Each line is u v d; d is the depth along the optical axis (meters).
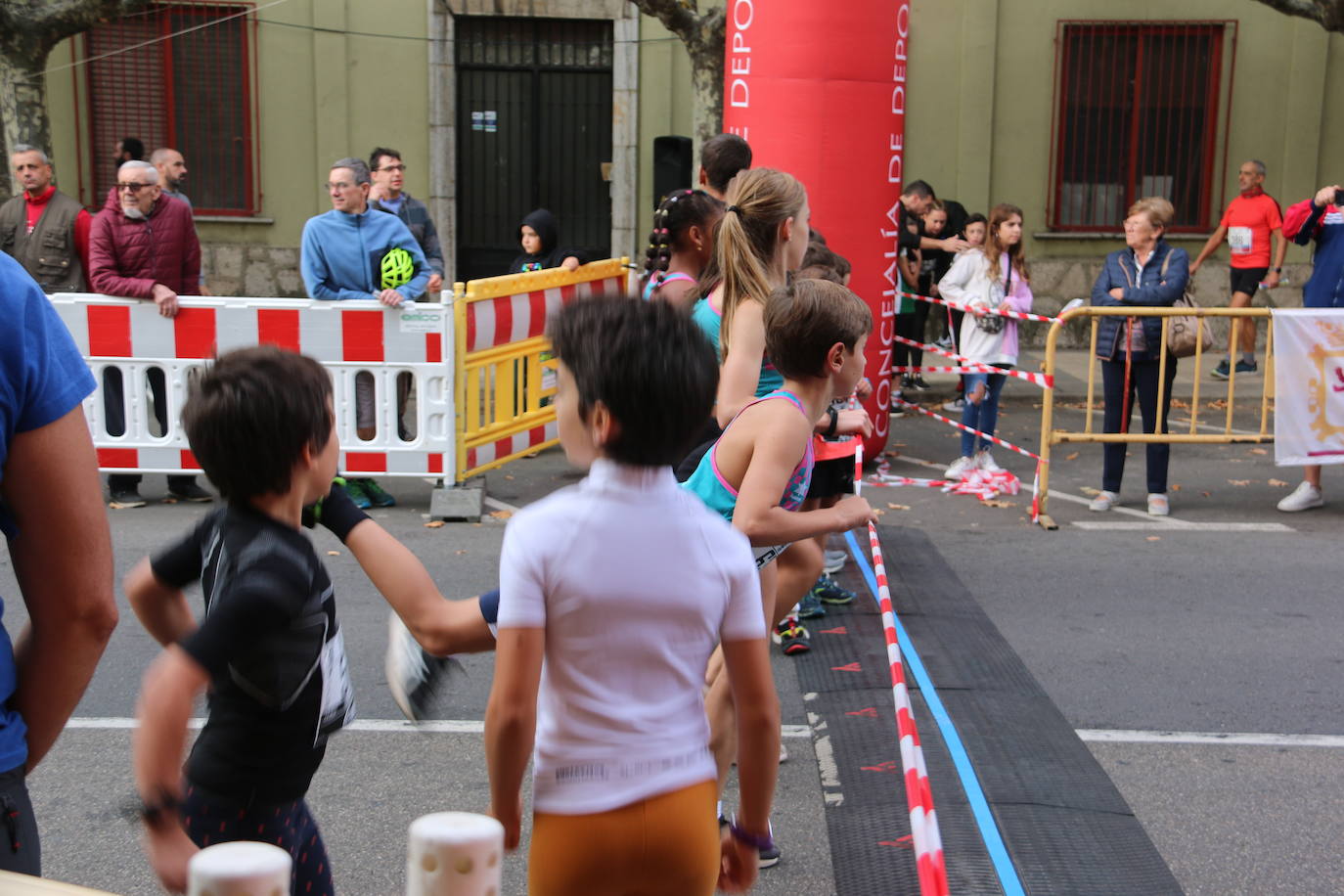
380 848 3.73
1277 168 13.96
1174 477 8.61
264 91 13.49
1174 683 5.01
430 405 7.39
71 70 13.27
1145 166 14.10
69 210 7.50
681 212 4.13
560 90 13.98
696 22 10.14
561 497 2.04
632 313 2.03
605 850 2.00
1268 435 7.40
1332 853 3.74
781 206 3.55
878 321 8.36
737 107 8.23
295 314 7.33
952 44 13.79
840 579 6.25
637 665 2.01
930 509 7.74
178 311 7.31
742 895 3.44
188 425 2.12
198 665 1.96
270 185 13.66
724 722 3.36
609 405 1.98
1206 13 13.70
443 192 13.73
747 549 2.13
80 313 7.33
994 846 3.69
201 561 2.22
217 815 2.17
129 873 3.55
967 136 13.94
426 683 2.42
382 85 13.55
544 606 1.99
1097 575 6.39
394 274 7.48
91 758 4.29
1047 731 4.53
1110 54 13.88
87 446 1.86
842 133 7.99
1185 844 3.77
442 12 13.42
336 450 2.24
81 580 1.86
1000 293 8.14
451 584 6.14
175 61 13.41
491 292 7.62
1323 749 4.45
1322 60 13.68
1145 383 7.47
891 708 4.68
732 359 3.46
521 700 1.97
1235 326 7.40
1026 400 11.54
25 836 1.84
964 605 5.90
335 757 4.34
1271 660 5.27
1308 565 6.60
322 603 2.19
